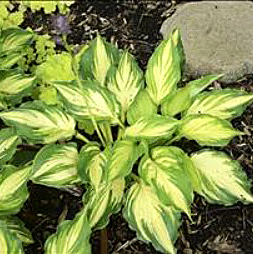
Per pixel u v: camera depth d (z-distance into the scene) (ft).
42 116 2.39
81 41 3.12
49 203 2.62
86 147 2.34
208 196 2.29
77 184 2.39
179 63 2.40
